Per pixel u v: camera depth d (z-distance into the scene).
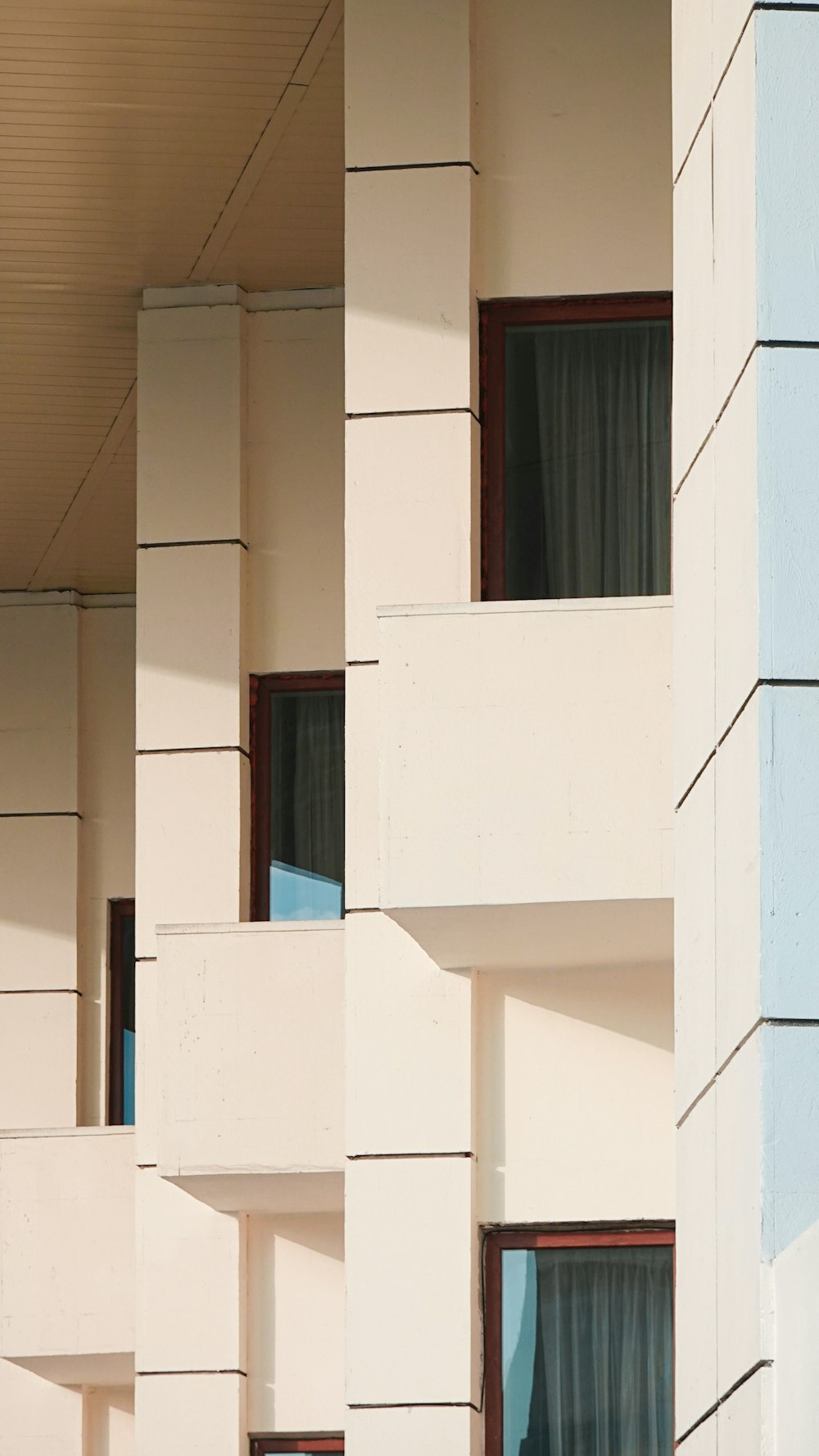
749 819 6.75
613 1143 11.70
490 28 12.59
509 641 10.94
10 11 13.39
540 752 10.81
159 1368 14.76
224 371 16.19
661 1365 11.53
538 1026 11.87
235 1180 13.62
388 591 12.02
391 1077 11.78
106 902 21.17
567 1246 11.69
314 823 15.79
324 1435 14.77
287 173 15.10
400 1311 11.48
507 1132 11.77
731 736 7.09
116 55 13.84
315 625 15.97
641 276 12.23
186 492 16.00
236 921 15.32
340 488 16.12
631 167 12.36
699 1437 7.30
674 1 8.66
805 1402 5.96
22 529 20.48
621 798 10.73
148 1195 15.05
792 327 6.95
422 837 10.79
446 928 11.09
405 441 12.13
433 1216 11.57
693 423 7.95
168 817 15.57
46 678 21.47
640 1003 11.84
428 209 12.31
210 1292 14.85
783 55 7.14
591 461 12.19
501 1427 11.53
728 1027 6.97
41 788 21.23
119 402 18.23
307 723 15.95
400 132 12.41
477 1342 11.55
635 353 12.28
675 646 8.18
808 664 6.72
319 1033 13.62
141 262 16.12
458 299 12.23
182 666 15.77
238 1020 13.67
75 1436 19.12
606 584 12.06
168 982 13.77
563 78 12.50
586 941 11.36
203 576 15.88
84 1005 20.92
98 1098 20.69
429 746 10.88
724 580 7.29
